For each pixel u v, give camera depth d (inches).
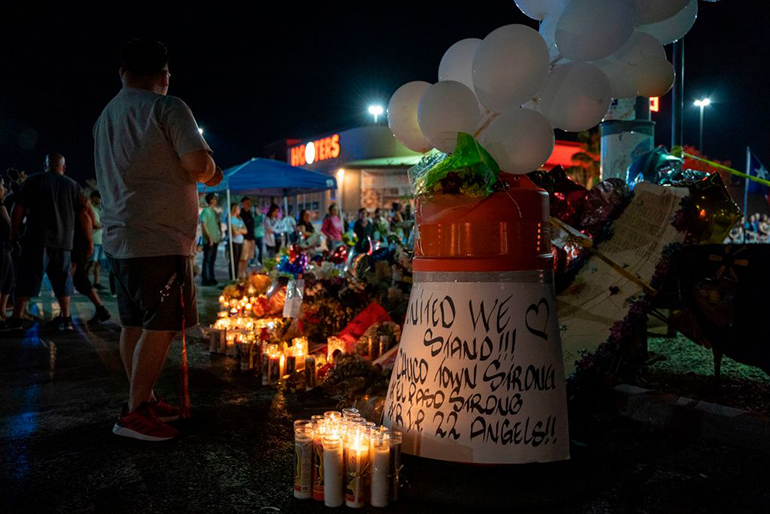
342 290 253.6
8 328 289.4
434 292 122.0
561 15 120.6
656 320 270.7
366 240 355.6
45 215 291.4
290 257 299.4
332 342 213.2
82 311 375.6
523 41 112.3
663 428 156.6
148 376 144.9
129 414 145.5
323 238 626.2
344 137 1343.5
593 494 116.6
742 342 164.6
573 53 119.4
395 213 741.9
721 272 167.3
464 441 115.7
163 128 140.3
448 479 114.1
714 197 179.8
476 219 118.2
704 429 149.0
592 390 169.8
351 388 171.6
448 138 121.5
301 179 593.9
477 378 116.7
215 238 551.2
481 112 128.3
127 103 142.3
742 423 142.3
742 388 177.6
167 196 141.3
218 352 249.3
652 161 206.4
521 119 116.9
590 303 166.7
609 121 250.5
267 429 153.4
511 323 117.5
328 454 111.1
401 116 136.3
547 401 118.3
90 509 109.7
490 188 117.4
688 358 217.9
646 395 162.7
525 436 115.6
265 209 1170.0
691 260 172.7
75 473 125.1
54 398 180.7
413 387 122.3
